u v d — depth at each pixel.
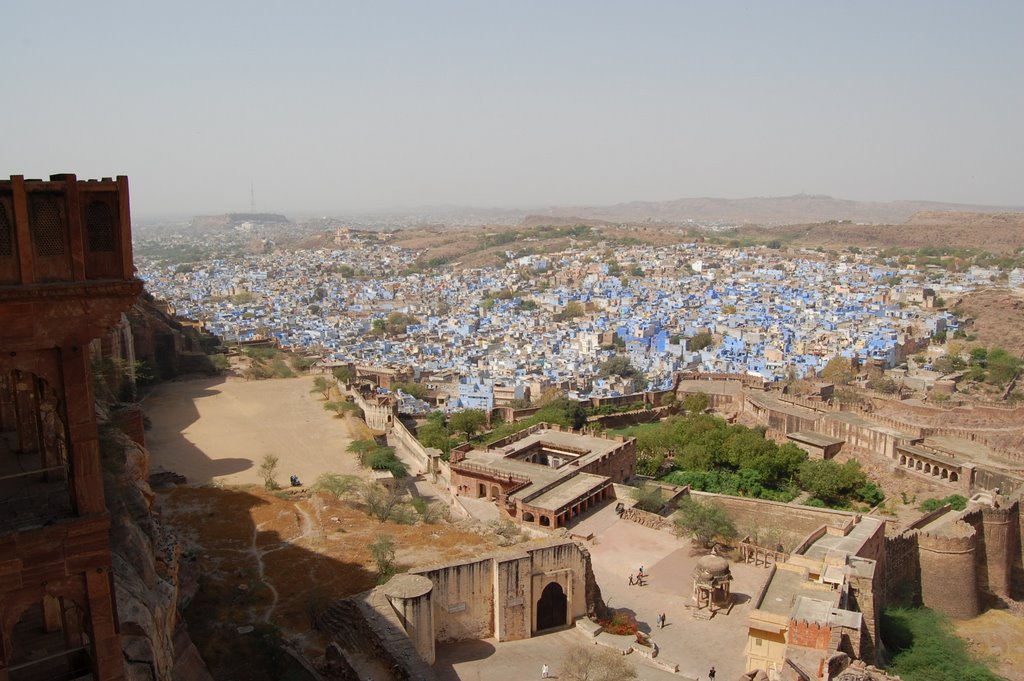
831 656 40.50
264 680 36.22
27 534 22.44
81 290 22.42
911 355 193.88
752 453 91.50
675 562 64.75
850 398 135.75
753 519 76.75
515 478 75.56
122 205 23.00
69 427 23.02
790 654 42.34
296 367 125.69
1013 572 73.62
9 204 21.48
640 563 64.50
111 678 24.22
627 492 77.56
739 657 50.06
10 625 22.58
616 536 69.44
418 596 40.94
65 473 26.67
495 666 42.84
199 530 55.91
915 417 121.69
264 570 48.84
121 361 85.75
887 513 81.06
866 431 97.75
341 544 54.19
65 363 22.75
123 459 41.84
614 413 125.81
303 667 37.06
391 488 71.44
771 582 51.75
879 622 58.50
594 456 83.38
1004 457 90.25
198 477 70.31
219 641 39.44
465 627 45.56
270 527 57.06
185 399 100.12
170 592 36.03
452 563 45.16
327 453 80.00
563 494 72.75
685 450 95.50
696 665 48.84
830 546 58.81
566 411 119.06
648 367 189.12
